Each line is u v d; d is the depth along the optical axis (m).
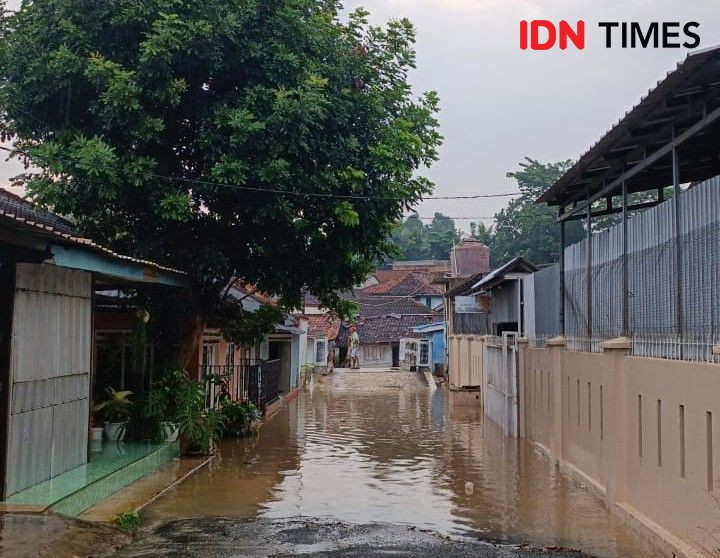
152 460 11.84
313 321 52.91
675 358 8.04
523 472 12.35
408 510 9.50
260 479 11.59
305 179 12.95
